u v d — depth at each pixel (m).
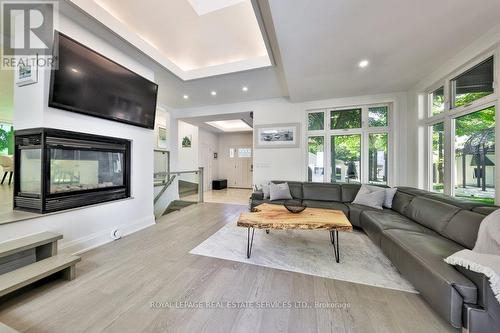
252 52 3.42
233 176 9.47
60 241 2.24
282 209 2.84
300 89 3.94
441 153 3.30
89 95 2.42
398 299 1.60
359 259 2.27
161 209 4.57
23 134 2.21
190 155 7.60
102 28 2.42
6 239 1.84
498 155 2.20
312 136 4.80
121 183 3.06
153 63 3.22
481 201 2.48
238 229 3.27
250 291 1.69
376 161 4.36
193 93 4.61
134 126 3.18
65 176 2.38
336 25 2.10
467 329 1.20
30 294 1.62
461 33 2.24
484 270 1.16
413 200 2.74
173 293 1.65
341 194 3.89
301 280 1.86
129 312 1.44
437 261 1.50
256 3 2.02
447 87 2.98
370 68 3.06
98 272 1.96
